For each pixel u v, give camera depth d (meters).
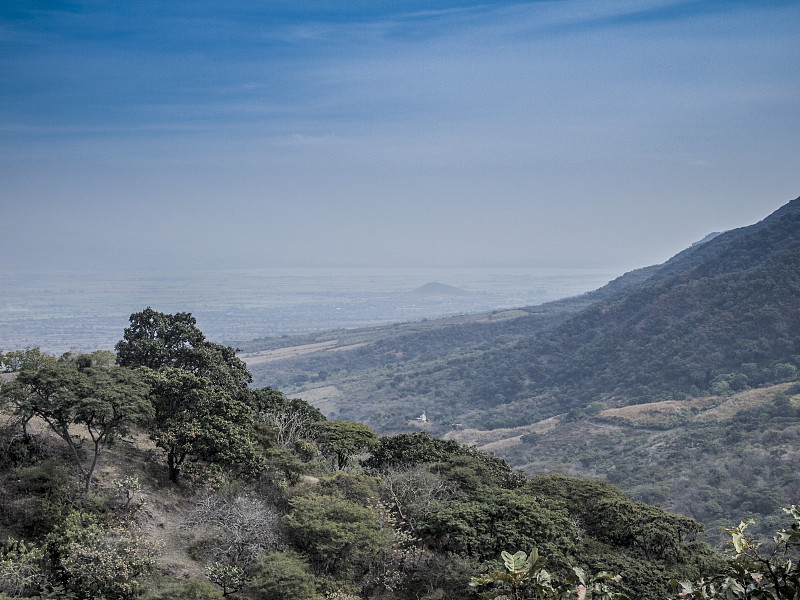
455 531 29.00
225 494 29.33
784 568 6.81
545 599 7.17
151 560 23.48
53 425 27.59
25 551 22.34
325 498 29.66
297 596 23.25
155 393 33.12
